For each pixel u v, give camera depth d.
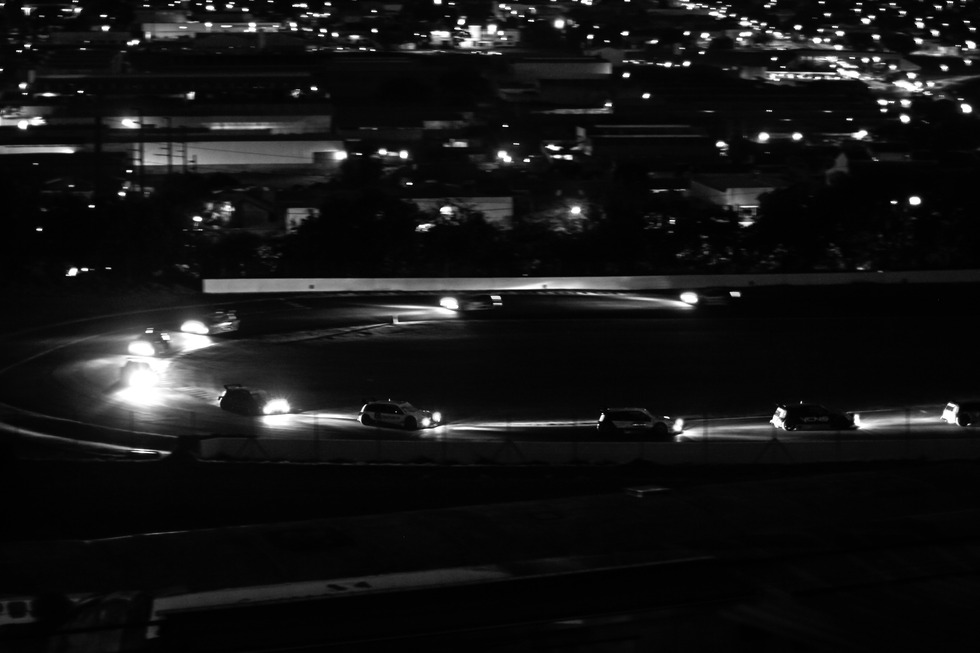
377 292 59.78
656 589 12.90
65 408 38.41
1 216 61.66
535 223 71.88
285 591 13.12
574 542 15.02
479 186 83.50
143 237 62.25
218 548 14.41
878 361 47.03
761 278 62.31
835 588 13.41
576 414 38.81
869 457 31.19
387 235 65.38
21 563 13.74
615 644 12.54
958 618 12.84
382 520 15.56
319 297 58.06
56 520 24.58
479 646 12.18
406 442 31.50
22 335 48.94
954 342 50.41
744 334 51.25
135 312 53.78
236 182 83.62
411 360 46.06
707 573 13.35
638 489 16.97
